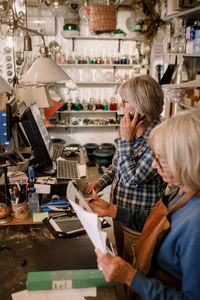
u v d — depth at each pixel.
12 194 1.51
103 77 5.12
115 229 1.71
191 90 2.82
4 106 2.66
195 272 0.75
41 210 1.60
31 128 1.81
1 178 1.75
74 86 4.95
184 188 0.88
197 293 0.75
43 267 1.06
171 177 0.86
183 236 0.81
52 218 1.49
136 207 1.50
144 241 1.01
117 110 5.18
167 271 0.90
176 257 0.86
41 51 2.51
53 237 1.35
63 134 5.48
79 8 4.61
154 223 1.00
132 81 1.40
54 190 1.72
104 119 5.43
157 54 4.66
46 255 1.13
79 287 1.01
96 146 5.12
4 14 2.67
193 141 0.76
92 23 2.65
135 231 1.41
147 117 1.41
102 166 4.81
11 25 2.55
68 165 2.05
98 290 1.01
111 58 5.02
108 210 1.30
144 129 1.48
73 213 1.54
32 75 2.37
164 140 0.81
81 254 1.14
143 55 5.09
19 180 1.73
